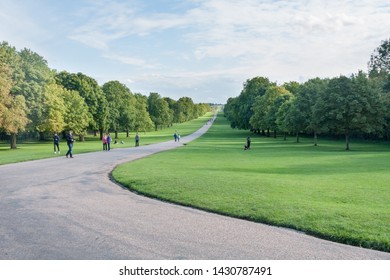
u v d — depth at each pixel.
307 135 84.25
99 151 36.94
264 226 8.65
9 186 14.26
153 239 7.59
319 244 7.36
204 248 7.07
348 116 43.59
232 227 8.54
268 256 6.68
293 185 14.23
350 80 45.62
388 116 52.38
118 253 6.80
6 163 23.20
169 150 39.34
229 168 21.69
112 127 78.50
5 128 40.69
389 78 59.78
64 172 18.64
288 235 7.93
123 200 11.68
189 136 87.44
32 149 41.72
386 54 76.12
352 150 41.50
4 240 7.55
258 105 82.44
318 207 10.20
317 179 16.34
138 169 19.48
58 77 71.25
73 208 10.47
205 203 10.85
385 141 65.00
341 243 7.49
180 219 9.27
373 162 25.47
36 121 49.53
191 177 15.99
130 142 61.62
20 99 41.72
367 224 8.46
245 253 6.82
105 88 83.88
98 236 7.79
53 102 54.75
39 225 8.65
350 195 12.34
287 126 61.22
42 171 19.03
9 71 41.66
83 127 65.00
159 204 11.11
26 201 11.44
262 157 30.73
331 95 44.84
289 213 9.51
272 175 17.91
